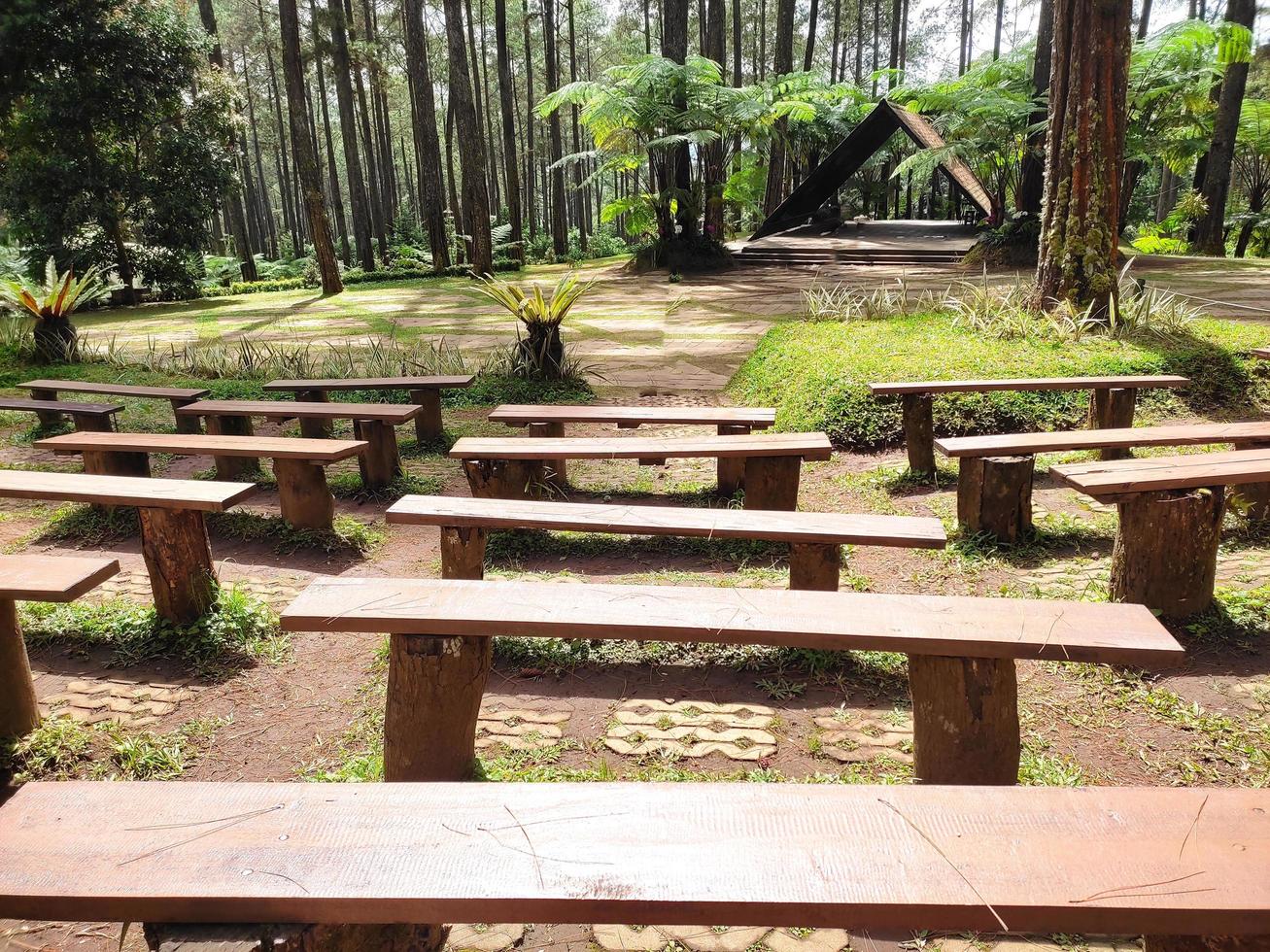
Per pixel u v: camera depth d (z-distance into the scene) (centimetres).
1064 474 330
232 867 130
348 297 1848
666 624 216
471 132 2083
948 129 1834
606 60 4344
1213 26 1416
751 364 842
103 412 623
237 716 291
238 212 3030
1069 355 690
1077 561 392
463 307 1562
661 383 841
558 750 265
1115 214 771
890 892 125
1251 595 342
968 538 420
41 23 1698
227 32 3888
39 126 1806
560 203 3148
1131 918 122
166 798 147
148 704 298
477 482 440
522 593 238
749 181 2314
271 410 543
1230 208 2975
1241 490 415
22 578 261
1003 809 142
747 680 308
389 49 3306
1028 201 1652
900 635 206
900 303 1041
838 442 614
